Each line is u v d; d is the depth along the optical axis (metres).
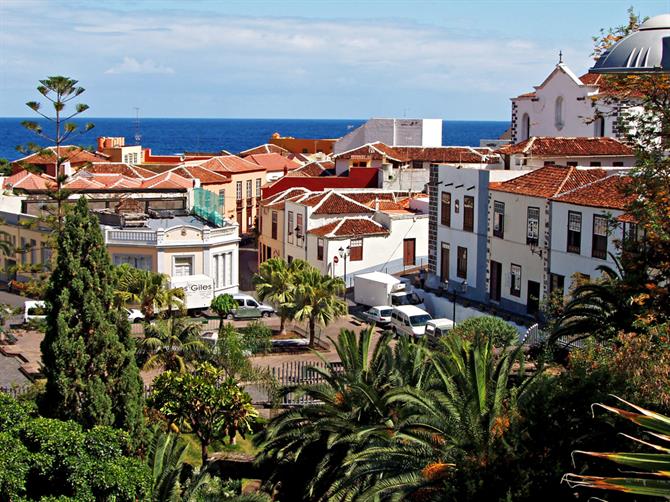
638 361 23.80
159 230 61.50
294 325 58.97
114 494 21.80
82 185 75.88
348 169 89.81
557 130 73.88
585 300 33.78
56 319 26.55
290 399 41.00
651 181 32.06
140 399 27.23
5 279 70.12
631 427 20.91
